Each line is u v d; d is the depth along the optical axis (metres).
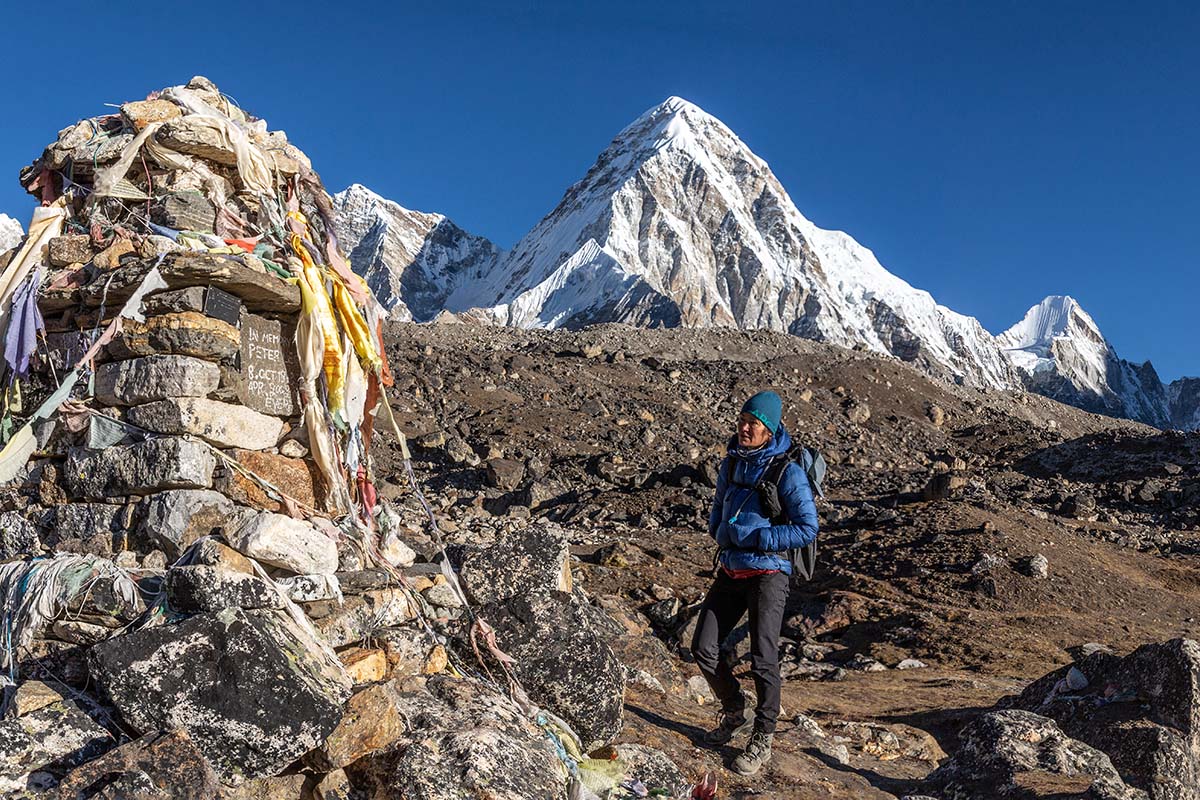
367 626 5.41
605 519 25.00
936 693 12.41
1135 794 6.16
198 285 5.39
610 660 5.79
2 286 5.77
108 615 4.79
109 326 5.52
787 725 7.91
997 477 35.81
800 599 19.38
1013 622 17.70
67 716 4.37
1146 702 7.39
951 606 18.80
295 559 5.02
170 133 5.76
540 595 5.89
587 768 5.40
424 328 52.38
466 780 4.43
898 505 26.88
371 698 4.58
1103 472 40.03
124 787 3.82
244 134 6.02
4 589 5.00
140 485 5.31
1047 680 8.95
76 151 5.89
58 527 5.52
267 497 5.49
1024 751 6.61
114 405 5.52
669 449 35.00
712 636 6.45
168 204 5.73
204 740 4.22
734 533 6.28
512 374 41.41
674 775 5.79
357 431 6.11
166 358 5.32
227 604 4.62
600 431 36.16
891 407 53.00
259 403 5.68
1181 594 21.94
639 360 49.47
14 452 5.41
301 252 6.04
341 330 6.13
